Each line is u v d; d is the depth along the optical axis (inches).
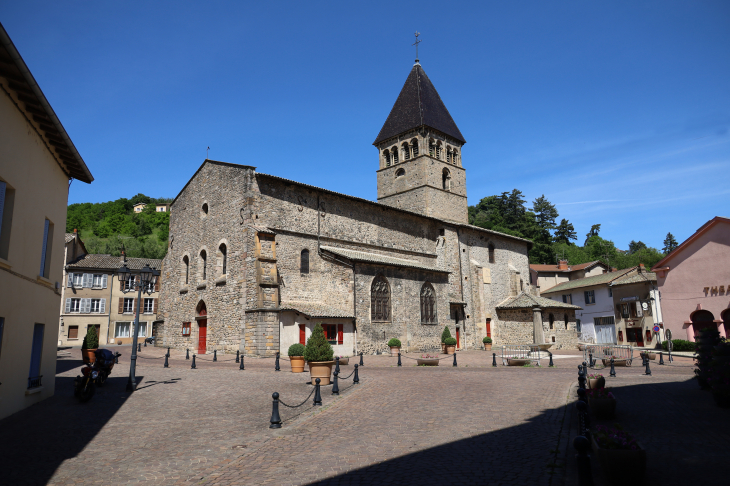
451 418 428.1
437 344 1406.3
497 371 826.2
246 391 592.7
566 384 633.6
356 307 1179.9
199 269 1283.2
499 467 285.7
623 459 247.6
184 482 279.0
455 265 1615.4
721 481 253.9
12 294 418.3
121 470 300.8
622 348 1014.4
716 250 1318.9
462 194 1945.1
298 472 289.7
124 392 584.7
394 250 1439.5
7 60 353.4
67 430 397.4
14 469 299.0
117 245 2992.1
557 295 2233.0
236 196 1157.1
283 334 1051.3
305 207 1214.9
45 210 503.8
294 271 1155.3
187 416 454.0
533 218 3302.2
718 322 1295.5
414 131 1851.6
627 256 3481.8
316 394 508.4
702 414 433.4
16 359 437.4
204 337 1243.8
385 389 603.5
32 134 457.1
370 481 268.2
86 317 1852.9
